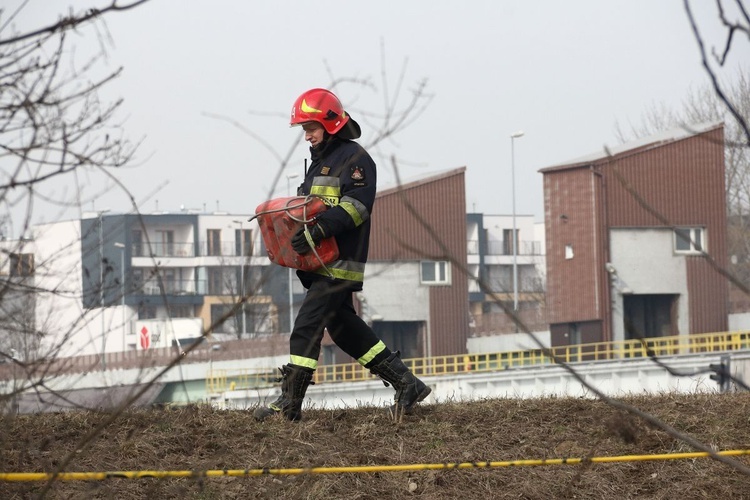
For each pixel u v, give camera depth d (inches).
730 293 4372.5
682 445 597.3
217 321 343.9
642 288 4097.0
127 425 594.9
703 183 4141.2
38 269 411.2
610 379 2859.3
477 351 4372.5
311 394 714.8
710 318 4141.2
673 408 683.4
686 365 2859.3
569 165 4165.8
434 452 585.9
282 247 625.9
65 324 479.8
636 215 4114.2
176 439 584.4
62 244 450.9
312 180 633.6
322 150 634.8
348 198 621.9
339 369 3966.5
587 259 4124.0
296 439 589.3
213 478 536.1
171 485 522.3
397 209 4153.5
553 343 4249.5
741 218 3400.6
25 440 555.5
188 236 5876.0
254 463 554.6
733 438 610.9
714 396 752.3
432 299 4244.6
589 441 608.1
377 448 590.6
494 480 555.2
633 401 722.2
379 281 4173.2
